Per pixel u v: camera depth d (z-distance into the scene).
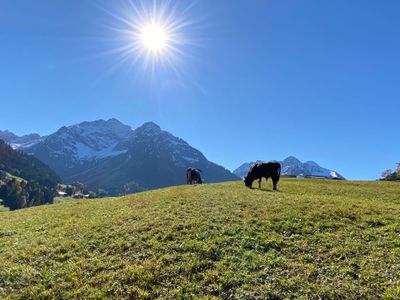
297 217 25.64
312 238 21.84
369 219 25.42
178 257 19.50
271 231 23.02
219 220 25.17
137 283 17.20
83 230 25.02
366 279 16.97
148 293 16.34
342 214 26.56
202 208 29.11
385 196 44.53
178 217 26.38
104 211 31.80
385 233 22.61
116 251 20.86
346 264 18.56
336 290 16.09
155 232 23.22
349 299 15.59
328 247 20.61
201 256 19.48
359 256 19.39
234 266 18.33
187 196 35.88
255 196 35.16
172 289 16.66
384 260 18.78
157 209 29.73
